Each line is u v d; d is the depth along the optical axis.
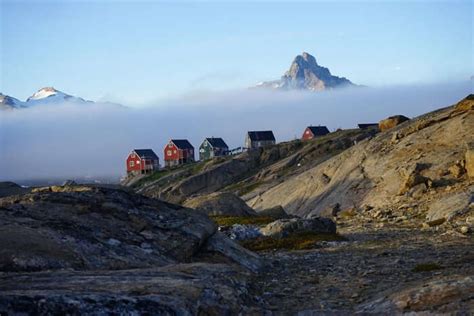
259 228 32.88
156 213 19.59
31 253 13.77
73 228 16.25
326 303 13.91
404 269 17.80
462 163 47.78
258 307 13.53
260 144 189.88
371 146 68.75
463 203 34.66
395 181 53.69
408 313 11.83
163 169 169.62
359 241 28.05
